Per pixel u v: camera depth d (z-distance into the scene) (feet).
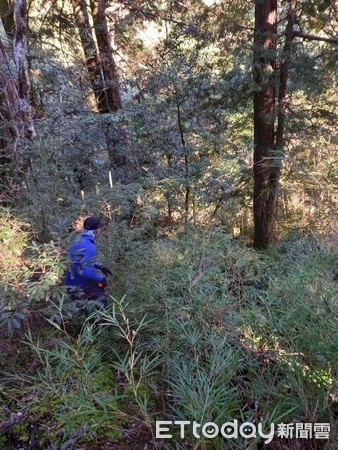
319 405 6.47
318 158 18.97
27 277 7.02
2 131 13.62
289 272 11.42
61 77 20.51
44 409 7.15
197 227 16.29
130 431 6.86
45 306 8.70
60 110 15.89
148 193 19.17
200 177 22.16
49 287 7.10
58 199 11.73
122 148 21.58
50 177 12.07
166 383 7.97
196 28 20.54
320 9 17.61
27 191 12.01
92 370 8.16
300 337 7.54
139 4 25.45
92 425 6.60
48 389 7.36
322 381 6.60
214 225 16.33
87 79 23.06
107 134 20.59
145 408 6.53
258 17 17.48
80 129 17.30
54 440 6.64
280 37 18.67
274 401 6.83
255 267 12.53
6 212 9.68
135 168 21.91
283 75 18.29
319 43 18.63
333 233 15.51
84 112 19.54
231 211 22.99
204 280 9.48
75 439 6.28
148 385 7.99
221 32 19.12
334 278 11.01
